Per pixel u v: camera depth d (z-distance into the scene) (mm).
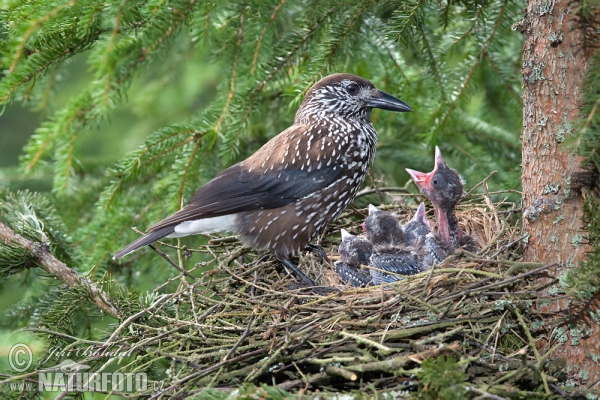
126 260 12195
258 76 10344
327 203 11438
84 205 13320
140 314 8875
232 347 8281
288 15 11234
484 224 10828
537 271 7727
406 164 13898
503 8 10398
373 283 10445
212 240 11672
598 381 7441
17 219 10070
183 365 8469
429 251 10133
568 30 7816
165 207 12023
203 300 9656
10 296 13750
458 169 13305
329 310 8680
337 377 7855
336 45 10477
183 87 15898
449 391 6586
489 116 13281
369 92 11641
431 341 7695
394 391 7336
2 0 8859
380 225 10820
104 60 9125
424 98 12445
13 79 9625
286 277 11109
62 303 9555
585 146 7098
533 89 8125
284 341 8039
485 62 11555
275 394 6938
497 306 7930
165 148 11047
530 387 7645
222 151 10953
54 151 11812
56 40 9648
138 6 9039
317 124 11539
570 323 7566
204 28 9633
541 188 8109
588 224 7496
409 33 9992
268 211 11219
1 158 17641
